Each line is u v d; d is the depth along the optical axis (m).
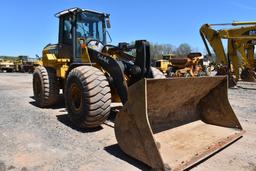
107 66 4.48
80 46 5.25
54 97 6.25
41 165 3.07
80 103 4.32
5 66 31.52
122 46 4.78
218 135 3.84
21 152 3.46
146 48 4.41
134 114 3.01
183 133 3.81
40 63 10.24
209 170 2.96
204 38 12.39
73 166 3.04
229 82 11.45
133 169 2.96
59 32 6.03
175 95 3.67
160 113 3.81
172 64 13.14
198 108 4.52
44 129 4.48
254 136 4.11
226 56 11.89
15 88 11.10
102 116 4.13
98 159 3.23
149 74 4.47
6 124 4.80
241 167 3.05
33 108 6.31
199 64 12.76
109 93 4.13
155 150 2.79
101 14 5.91
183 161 2.90
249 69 12.51
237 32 11.48
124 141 3.22
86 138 4.00
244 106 6.80
